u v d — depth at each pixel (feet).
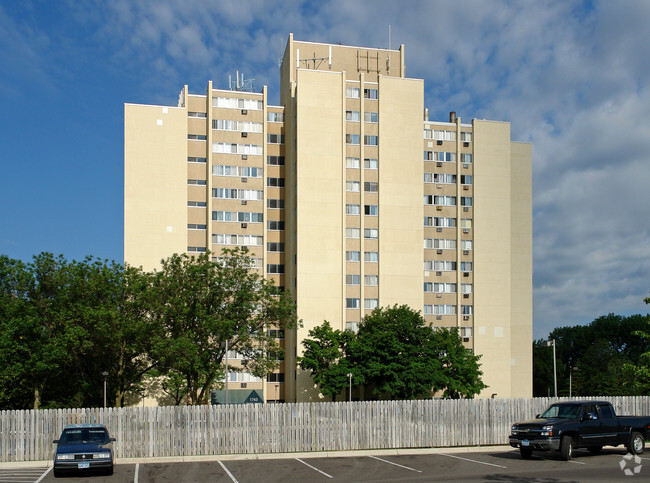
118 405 169.48
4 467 91.97
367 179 249.34
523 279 282.36
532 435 90.02
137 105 248.52
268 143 261.85
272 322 182.19
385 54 275.39
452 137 273.95
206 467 89.81
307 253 240.73
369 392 228.43
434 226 268.21
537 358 375.86
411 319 213.05
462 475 78.64
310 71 247.70
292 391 237.25
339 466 88.94
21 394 169.07
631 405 123.65
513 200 285.23
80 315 160.86
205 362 163.63
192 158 252.62
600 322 398.42
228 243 249.75
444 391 221.05
